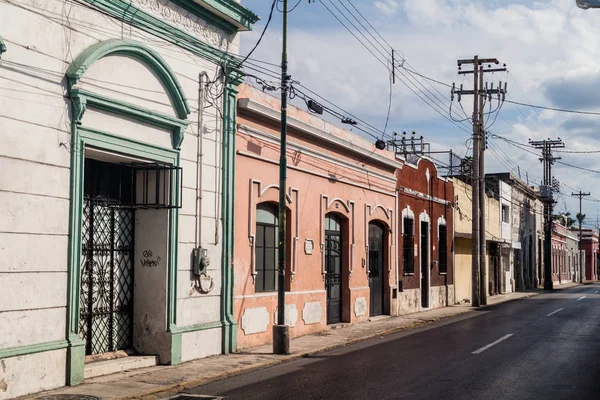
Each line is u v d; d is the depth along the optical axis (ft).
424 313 89.61
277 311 52.75
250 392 34.32
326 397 32.55
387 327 68.80
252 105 51.31
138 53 39.70
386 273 82.43
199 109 45.83
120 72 38.78
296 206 59.82
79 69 34.86
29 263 32.42
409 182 90.89
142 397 32.71
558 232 238.68
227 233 48.65
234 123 49.62
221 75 48.29
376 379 37.55
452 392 33.30
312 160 63.10
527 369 40.57
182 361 43.29
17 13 31.94
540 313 87.97
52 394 32.27
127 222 42.91
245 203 51.65
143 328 42.83
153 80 41.60
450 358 45.57
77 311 35.22
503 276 155.63
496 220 149.07
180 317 43.65
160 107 42.22
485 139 112.16
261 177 53.88
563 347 51.24
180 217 43.78
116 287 41.78
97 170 40.47
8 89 31.42
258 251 54.65
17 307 31.71
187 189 44.57
